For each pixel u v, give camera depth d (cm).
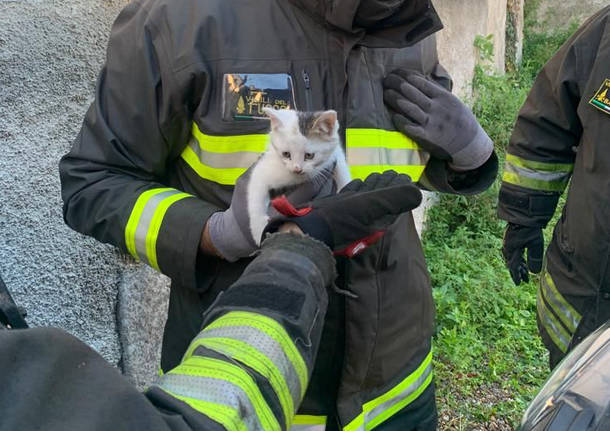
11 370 70
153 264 146
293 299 101
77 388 72
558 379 123
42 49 204
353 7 136
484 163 173
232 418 78
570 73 219
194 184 157
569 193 226
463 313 405
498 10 797
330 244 122
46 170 202
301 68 148
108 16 226
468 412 332
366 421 161
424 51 171
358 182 137
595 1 1158
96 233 152
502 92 674
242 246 136
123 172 154
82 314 210
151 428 70
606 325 136
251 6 147
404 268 157
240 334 92
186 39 142
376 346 154
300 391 95
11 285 190
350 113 150
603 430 97
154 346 241
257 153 147
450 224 541
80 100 213
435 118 155
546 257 246
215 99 144
